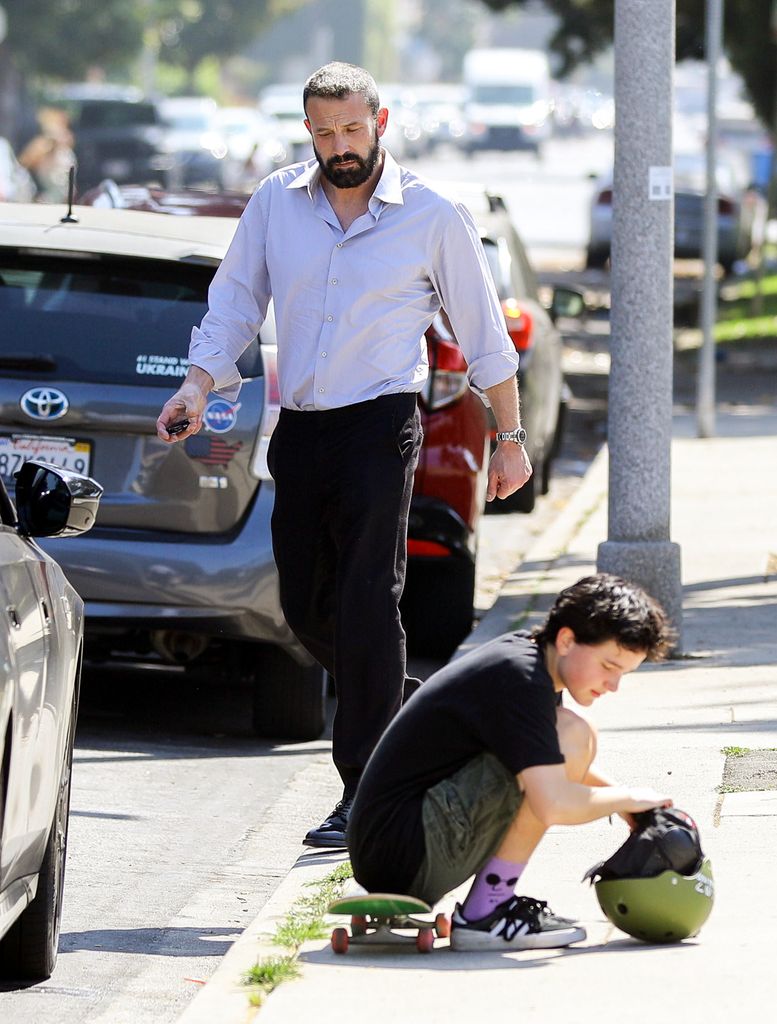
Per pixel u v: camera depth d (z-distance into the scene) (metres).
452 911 16.84
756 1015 13.81
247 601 24.42
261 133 182.25
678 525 39.50
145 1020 15.65
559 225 145.00
